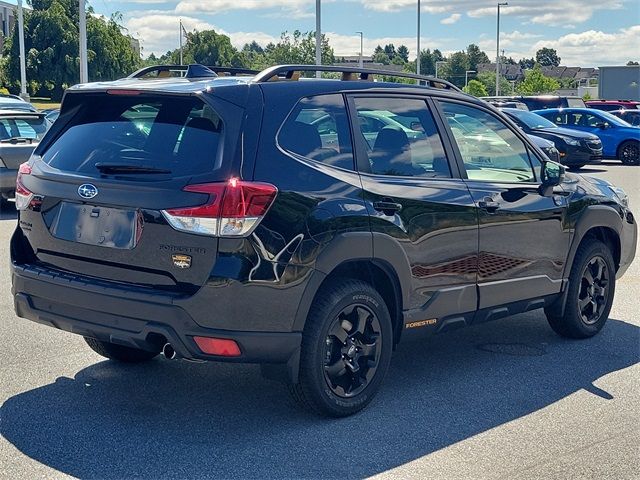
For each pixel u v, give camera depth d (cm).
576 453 455
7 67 5478
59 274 483
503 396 542
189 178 444
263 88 477
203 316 438
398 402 528
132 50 5866
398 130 534
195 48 7488
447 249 538
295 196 457
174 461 437
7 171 1327
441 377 579
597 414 513
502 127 609
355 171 498
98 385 549
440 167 551
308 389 478
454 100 579
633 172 2217
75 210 479
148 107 488
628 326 718
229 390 543
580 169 2330
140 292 447
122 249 457
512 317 744
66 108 521
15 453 444
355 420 496
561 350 646
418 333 535
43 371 574
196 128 464
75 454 444
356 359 500
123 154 475
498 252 575
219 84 475
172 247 441
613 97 4903
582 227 642
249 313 443
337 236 471
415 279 521
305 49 5781
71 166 493
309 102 492
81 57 2717
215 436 470
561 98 2931
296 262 453
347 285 486
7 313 725
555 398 540
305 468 431
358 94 520
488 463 441
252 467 431
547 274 621
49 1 5472
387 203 501
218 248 435
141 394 534
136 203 451
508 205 580
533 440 471
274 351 454
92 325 468
